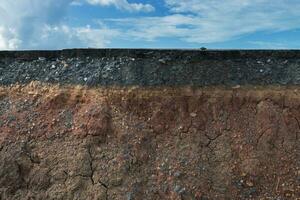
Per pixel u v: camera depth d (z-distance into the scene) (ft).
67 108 28.55
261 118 26.55
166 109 27.25
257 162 25.11
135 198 24.30
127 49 29.40
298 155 25.35
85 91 28.66
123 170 25.36
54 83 29.66
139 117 27.25
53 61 31.04
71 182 25.41
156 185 24.71
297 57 28.58
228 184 24.47
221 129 26.50
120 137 26.61
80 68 29.86
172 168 25.23
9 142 27.84
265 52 28.76
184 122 26.89
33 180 26.02
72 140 27.04
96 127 26.96
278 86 27.40
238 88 27.45
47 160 26.58
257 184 24.48
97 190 24.84
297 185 24.30
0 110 29.68
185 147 26.00
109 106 27.81
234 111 27.02
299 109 26.66
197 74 28.12
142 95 27.68
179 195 24.07
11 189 26.04
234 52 28.78
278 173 24.80
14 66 31.65
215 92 27.48
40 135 27.78
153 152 26.04
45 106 28.99
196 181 24.58
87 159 26.07
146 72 28.48
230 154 25.55
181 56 28.76
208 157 25.55
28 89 30.14
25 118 28.84
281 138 25.96
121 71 28.78
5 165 26.78
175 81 27.96
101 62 29.66
